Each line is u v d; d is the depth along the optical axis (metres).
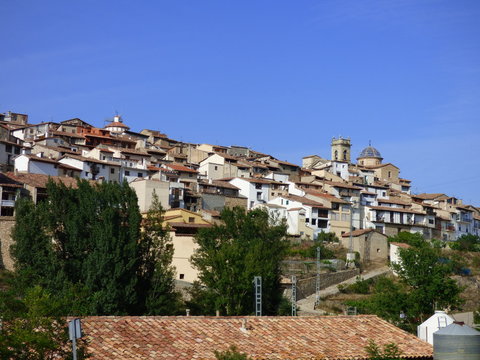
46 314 30.27
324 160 196.12
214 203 133.50
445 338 33.81
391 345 35.53
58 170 120.75
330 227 135.00
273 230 76.94
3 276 67.88
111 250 60.81
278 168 166.62
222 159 157.12
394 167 196.62
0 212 96.88
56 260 59.84
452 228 160.88
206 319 36.38
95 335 32.34
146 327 34.25
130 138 170.25
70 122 178.12
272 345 34.84
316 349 35.12
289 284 83.56
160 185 120.44
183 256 82.31
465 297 95.38
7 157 124.19
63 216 65.00
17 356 27.78
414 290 64.31
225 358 28.14
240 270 63.78
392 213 145.62
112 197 64.81
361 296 89.06
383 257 114.12
